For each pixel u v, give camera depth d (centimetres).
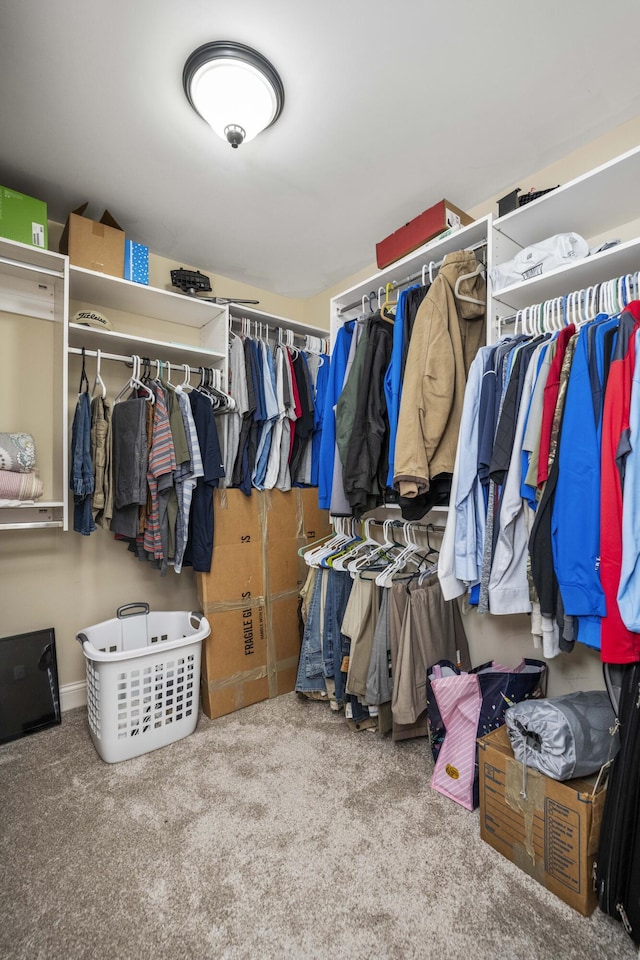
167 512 206
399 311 179
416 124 166
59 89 147
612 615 104
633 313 111
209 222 229
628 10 124
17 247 178
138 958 102
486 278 179
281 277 296
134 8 121
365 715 195
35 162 183
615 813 106
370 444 180
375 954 102
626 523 102
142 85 146
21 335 209
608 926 107
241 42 131
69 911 113
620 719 111
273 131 167
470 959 100
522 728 127
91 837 137
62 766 173
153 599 252
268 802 152
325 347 294
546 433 122
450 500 154
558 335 129
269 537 240
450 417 162
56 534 221
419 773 167
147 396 207
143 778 165
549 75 145
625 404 106
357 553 215
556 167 189
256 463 240
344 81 146
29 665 203
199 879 122
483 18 125
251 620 228
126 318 248
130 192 204
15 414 207
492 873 123
